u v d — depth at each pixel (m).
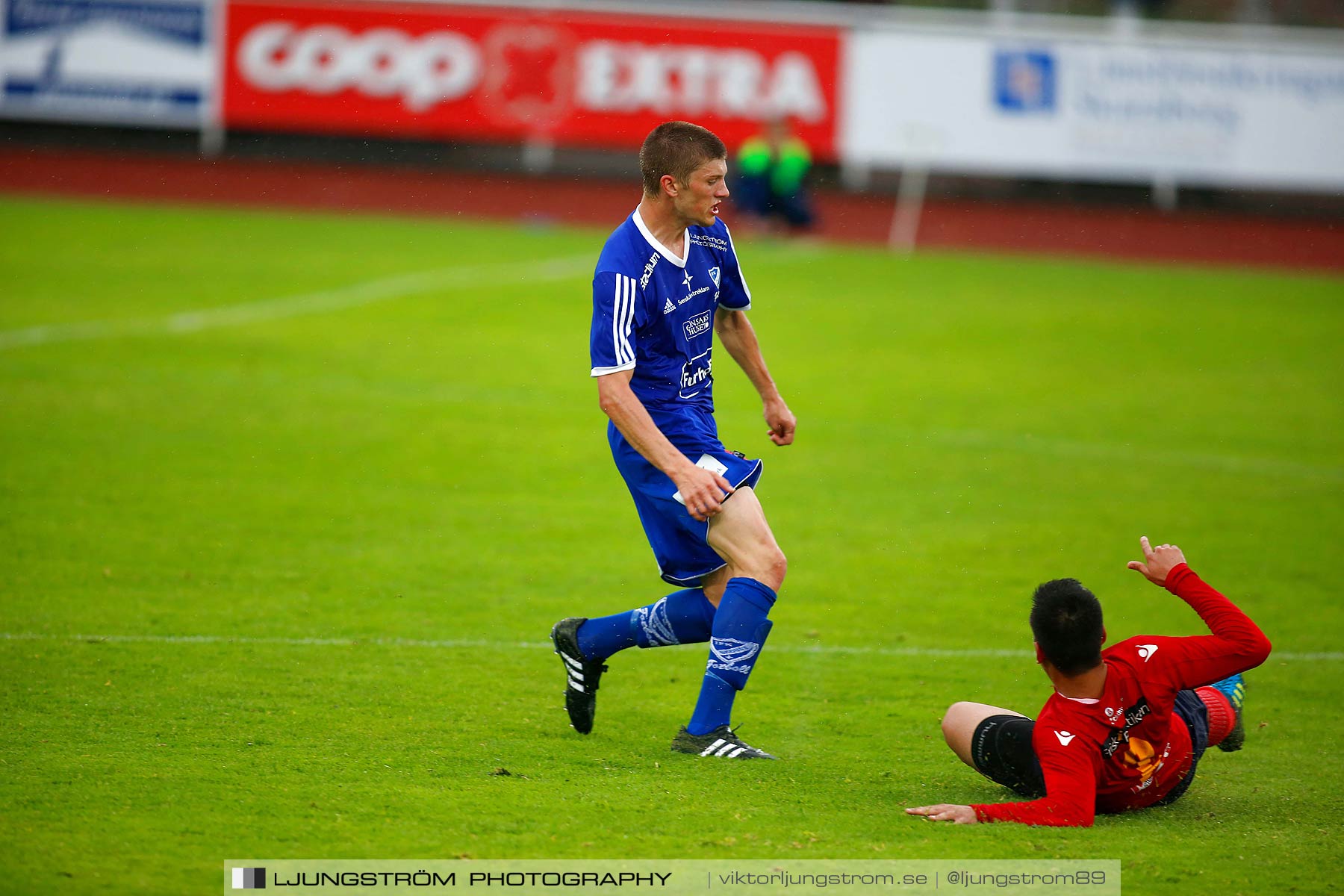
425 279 55.53
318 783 12.84
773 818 12.19
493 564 23.20
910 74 75.50
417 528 25.41
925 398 40.00
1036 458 33.22
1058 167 75.69
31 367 37.84
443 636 19.02
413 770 13.38
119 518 24.81
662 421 14.94
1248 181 75.06
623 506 27.77
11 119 74.44
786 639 19.72
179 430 32.28
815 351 46.22
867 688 17.47
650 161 14.27
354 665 17.47
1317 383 43.41
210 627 18.86
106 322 44.50
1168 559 12.86
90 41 74.12
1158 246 76.25
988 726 13.03
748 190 75.00
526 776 13.32
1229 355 47.41
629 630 14.88
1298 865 11.24
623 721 15.70
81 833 11.31
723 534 14.35
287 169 77.19
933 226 77.69
